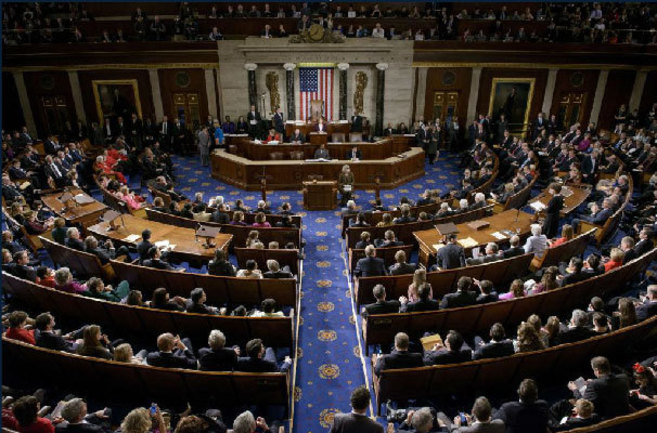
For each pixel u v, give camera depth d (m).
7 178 12.19
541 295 7.09
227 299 8.06
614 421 4.56
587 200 13.53
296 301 8.37
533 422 4.65
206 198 15.12
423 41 19.41
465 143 21.38
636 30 20.50
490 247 8.34
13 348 5.94
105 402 6.10
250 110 19.59
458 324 6.96
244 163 15.48
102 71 19.38
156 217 10.87
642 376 5.56
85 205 11.28
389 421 5.92
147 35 19.34
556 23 20.92
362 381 6.90
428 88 20.53
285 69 19.55
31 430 4.51
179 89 19.92
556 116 21.48
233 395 5.75
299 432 5.99
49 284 7.59
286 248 9.31
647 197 12.70
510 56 20.03
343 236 11.72
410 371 5.58
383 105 20.25
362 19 20.06
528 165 14.36
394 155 17.58
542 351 5.71
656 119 19.38
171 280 7.99
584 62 20.34
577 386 5.71
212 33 19.28
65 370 5.89
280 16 19.83
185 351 6.07
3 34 19.06
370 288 7.92
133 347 7.20
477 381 5.86
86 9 21.08
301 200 14.77
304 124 19.22
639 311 6.71
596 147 15.26
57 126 20.12
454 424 5.43
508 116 21.27
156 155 16.53
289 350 7.36
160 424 4.78
